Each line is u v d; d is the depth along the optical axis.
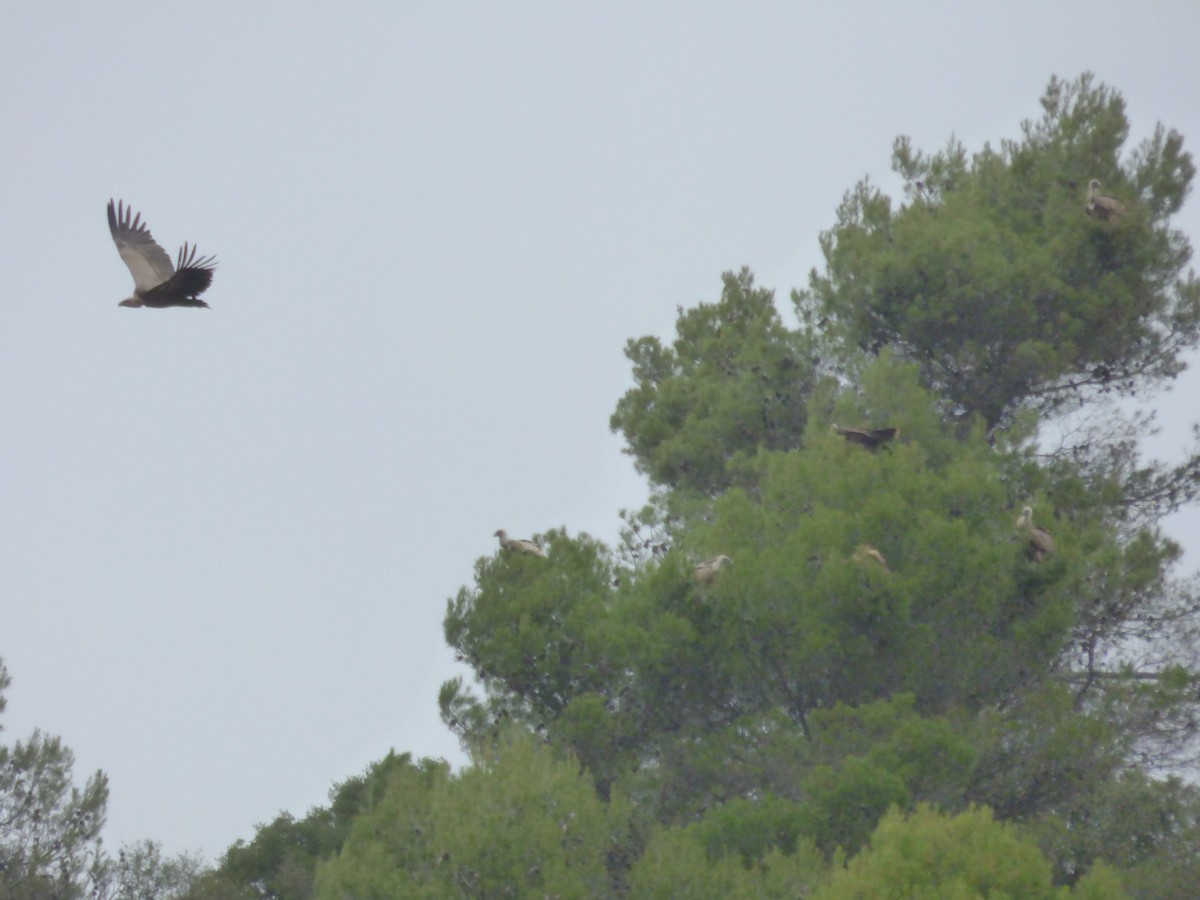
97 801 23.45
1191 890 17.30
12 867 22.53
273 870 24.39
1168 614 21.36
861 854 15.02
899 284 25.06
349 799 25.28
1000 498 20.97
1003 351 25.06
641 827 18.16
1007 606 20.16
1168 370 25.28
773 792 18.91
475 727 19.64
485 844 16.17
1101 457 25.09
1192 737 19.77
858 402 23.48
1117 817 18.50
